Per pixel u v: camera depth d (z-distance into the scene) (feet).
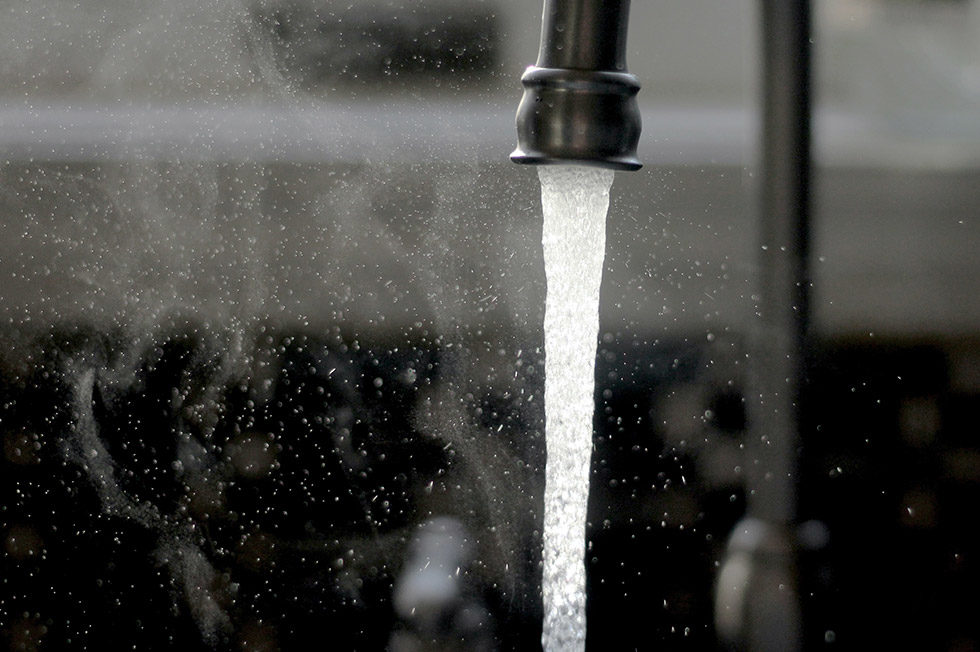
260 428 5.11
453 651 4.47
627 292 5.31
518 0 5.43
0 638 4.48
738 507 4.83
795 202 3.17
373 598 4.53
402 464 5.03
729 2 5.54
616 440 5.01
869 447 5.17
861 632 4.29
